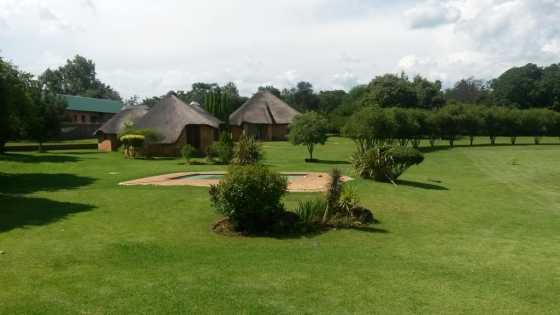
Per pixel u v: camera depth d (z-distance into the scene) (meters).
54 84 109.44
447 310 5.82
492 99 101.00
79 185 17.03
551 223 13.36
